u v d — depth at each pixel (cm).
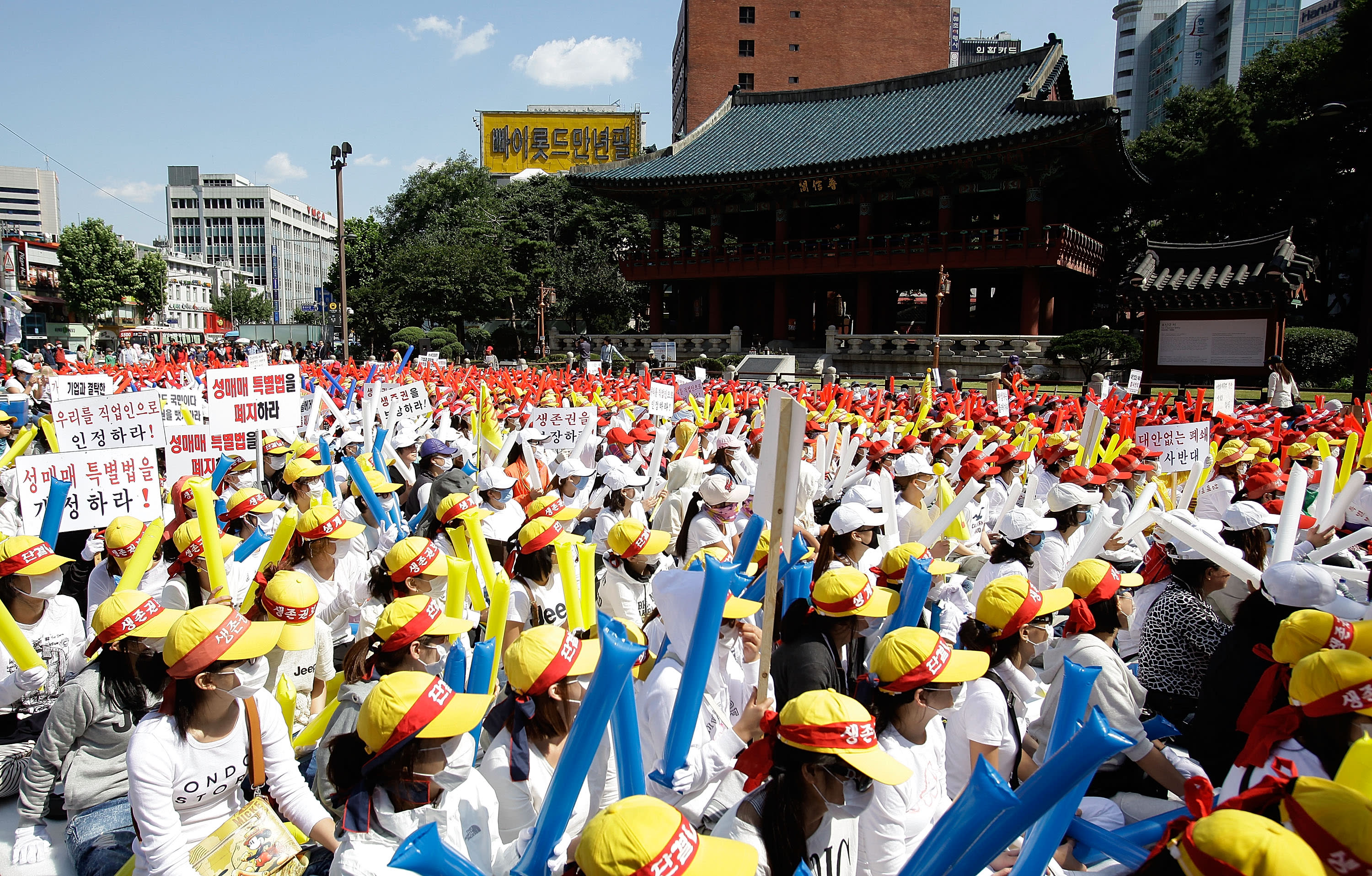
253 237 14200
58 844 386
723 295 5291
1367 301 1686
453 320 5456
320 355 4703
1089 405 919
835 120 4806
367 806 286
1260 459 952
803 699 275
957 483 810
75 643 485
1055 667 449
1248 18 10231
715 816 335
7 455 778
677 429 1045
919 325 5100
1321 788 211
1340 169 3894
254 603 466
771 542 338
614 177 4766
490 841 315
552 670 328
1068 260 3966
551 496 629
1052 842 270
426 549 488
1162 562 518
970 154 3838
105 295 7188
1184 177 4212
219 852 324
